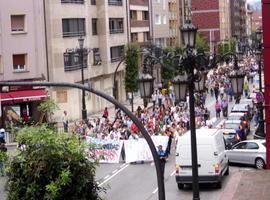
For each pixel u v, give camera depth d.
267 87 14.97
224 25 149.00
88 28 58.84
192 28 17.28
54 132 10.37
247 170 26.52
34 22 49.41
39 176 10.05
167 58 19.92
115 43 65.25
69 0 54.06
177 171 25.11
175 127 37.75
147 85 15.39
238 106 45.78
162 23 92.25
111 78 65.81
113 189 26.08
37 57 49.62
